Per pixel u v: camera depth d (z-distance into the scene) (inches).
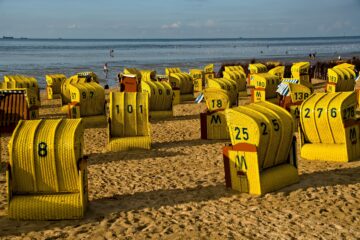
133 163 425.1
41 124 297.1
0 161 417.1
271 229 266.1
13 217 283.7
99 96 620.1
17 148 282.7
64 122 301.0
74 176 287.3
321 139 416.8
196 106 803.4
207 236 259.0
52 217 283.3
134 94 495.8
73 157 283.1
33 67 2598.4
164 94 665.0
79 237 260.8
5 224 278.8
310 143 426.3
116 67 2637.8
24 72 2217.0
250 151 319.0
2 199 329.7
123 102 487.8
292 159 350.0
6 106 593.3
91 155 459.5
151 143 482.3
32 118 598.9
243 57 4042.8
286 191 328.8
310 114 414.0
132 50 6053.2
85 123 611.5
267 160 330.3
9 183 281.9
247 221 278.5
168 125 618.2
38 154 282.5
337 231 261.4
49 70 2358.5
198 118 673.0
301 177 364.2
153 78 999.0
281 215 285.9
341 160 403.2
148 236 261.1
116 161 433.4
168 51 5698.8
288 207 298.8
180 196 327.9
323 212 289.4
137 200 322.0
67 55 4338.1
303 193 324.2
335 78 773.3
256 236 257.3
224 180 362.0
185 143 506.6
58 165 283.7
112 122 484.4
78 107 607.5
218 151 466.0
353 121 410.0
